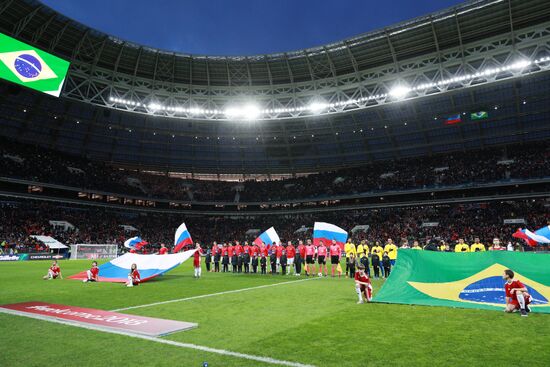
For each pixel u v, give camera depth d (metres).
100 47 41.09
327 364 5.91
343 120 55.59
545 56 37.41
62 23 37.62
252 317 9.66
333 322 8.98
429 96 39.03
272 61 45.03
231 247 25.45
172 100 47.28
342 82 45.84
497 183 48.59
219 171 66.62
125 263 20.73
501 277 11.65
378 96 41.88
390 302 11.73
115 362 5.96
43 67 35.56
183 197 63.97
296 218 64.50
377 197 59.38
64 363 5.91
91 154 59.25
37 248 42.72
